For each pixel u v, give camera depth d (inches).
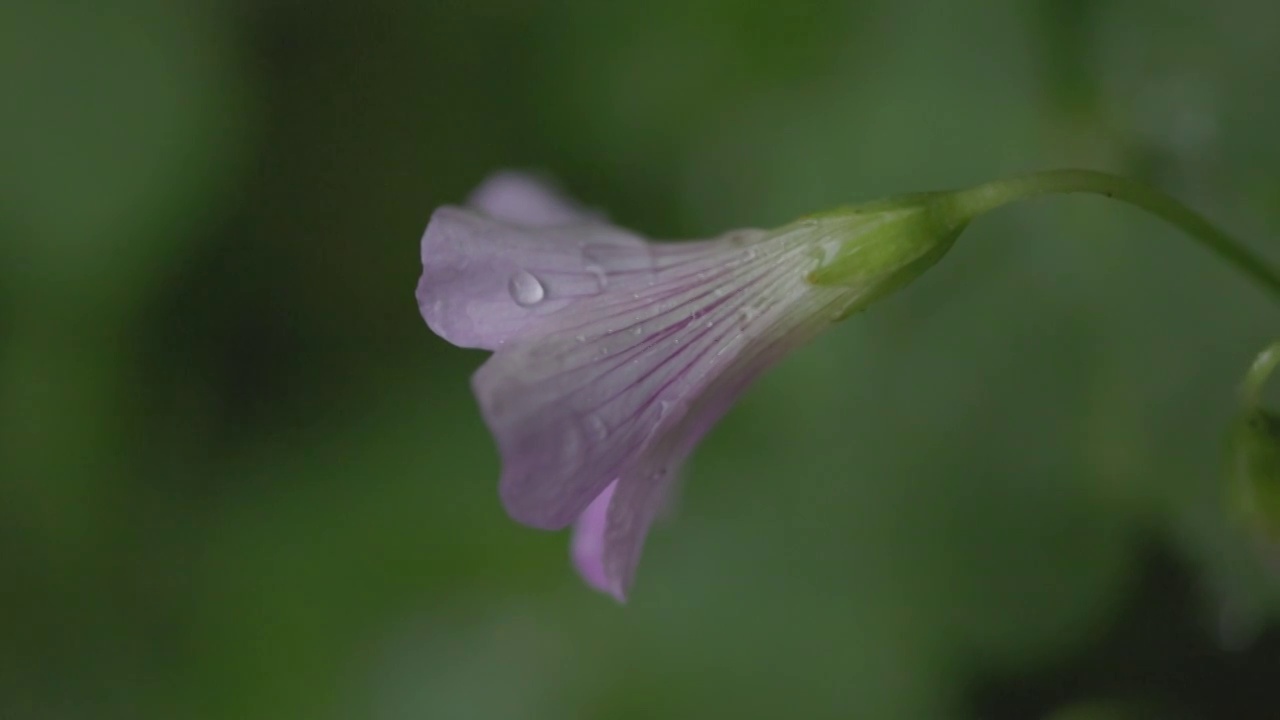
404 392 5.5
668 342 4.0
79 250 5.3
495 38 5.5
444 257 3.9
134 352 5.4
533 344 3.9
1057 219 5.1
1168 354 5.0
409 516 5.4
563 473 3.9
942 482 5.1
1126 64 5.0
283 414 5.5
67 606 5.4
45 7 5.3
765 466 5.2
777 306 4.1
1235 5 5.0
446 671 5.3
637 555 4.0
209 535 5.4
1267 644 4.9
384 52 5.6
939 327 5.1
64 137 5.3
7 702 5.4
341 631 5.3
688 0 5.4
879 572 5.1
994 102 5.1
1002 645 5.1
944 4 5.2
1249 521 4.2
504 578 5.3
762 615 5.2
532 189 4.5
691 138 5.3
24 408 5.3
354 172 5.6
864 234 4.1
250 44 5.5
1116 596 5.0
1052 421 5.1
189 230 5.3
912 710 5.1
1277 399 4.9
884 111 5.2
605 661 5.2
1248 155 5.0
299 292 5.5
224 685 5.3
